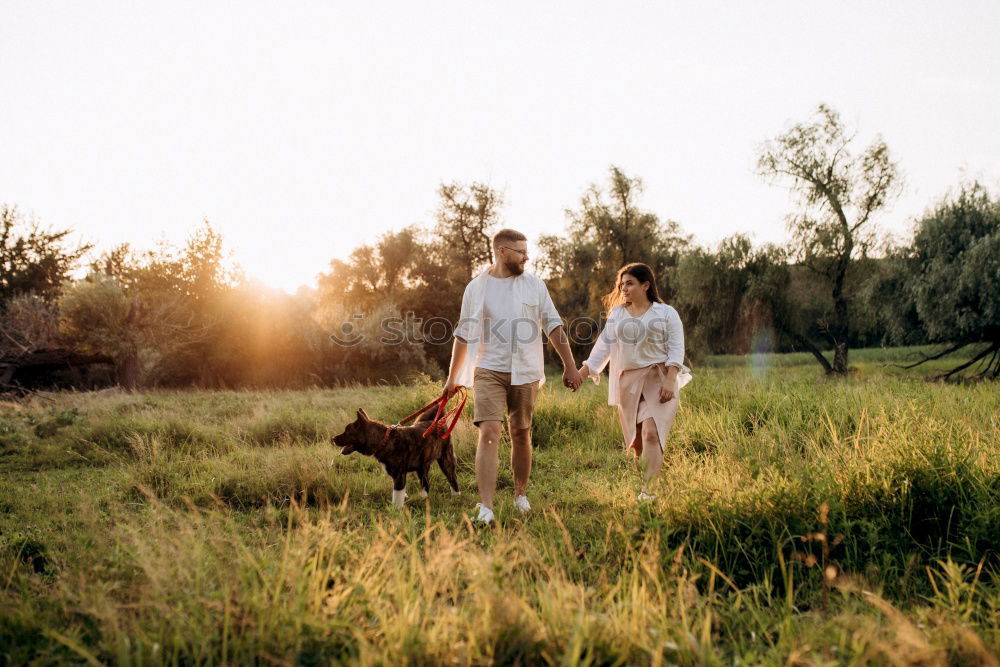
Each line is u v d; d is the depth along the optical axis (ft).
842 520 9.20
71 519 12.96
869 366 67.62
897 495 10.25
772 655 6.26
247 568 7.59
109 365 69.10
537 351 14.20
